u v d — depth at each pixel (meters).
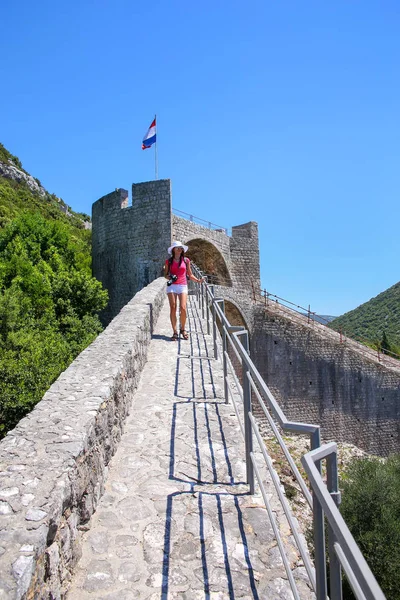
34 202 80.44
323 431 25.36
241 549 2.74
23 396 12.57
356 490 11.76
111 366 4.39
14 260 23.98
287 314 27.69
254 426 3.27
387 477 12.23
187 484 3.51
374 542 10.32
